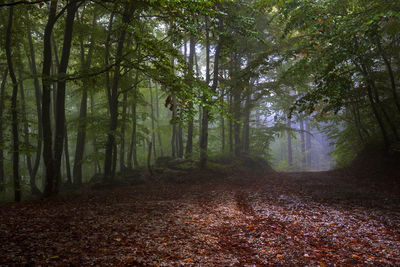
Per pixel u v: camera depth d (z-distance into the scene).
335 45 8.48
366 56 12.50
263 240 5.19
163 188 12.98
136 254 4.17
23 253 3.93
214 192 11.32
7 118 9.54
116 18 13.97
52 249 4.19
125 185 13.85
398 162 13.48
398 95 13.75
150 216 6.80
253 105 19.41
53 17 9.93
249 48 17.83
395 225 6.11
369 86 13.60
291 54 11.46
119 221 6.19
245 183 14.30
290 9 9.36
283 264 4.10
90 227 5.59
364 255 4.49
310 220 6.62
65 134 14.70
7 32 9.59
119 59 6.76
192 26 6.23
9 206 8.40
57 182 10.76
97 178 15.91
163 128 21.20
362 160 16.05
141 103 16.53
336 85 8.77
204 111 16.77
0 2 6.26
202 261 4.07
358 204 8.44
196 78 6.75
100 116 14.20
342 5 10.23
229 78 18.62
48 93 10.03
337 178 14.60
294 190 11.35
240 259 4.24
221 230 5.79
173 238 5.06
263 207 8.15
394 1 6.37
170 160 18.64
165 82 6.09
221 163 19.55
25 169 20.83
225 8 11.42
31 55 14.40
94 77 8.92
